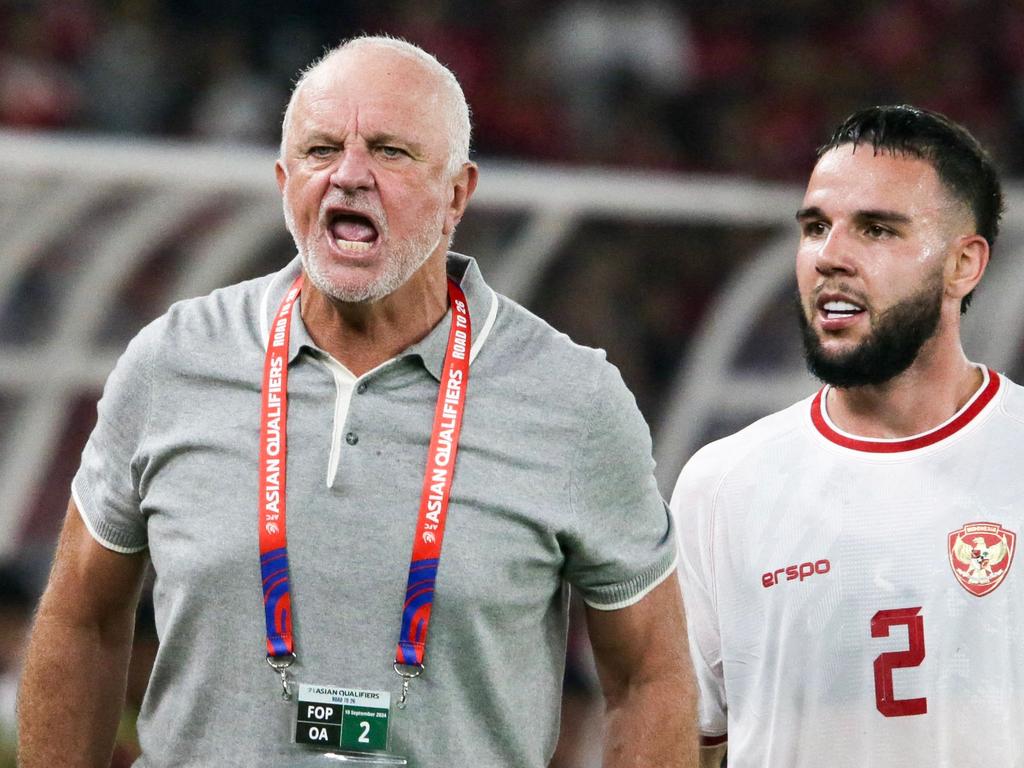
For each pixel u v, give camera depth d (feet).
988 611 26.66
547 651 25.21
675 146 102.58
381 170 23.72
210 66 100.37
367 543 23.63
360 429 24.13
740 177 102.22
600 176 63.10
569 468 24.49
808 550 27.76
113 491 25.20
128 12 100.12
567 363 25.11
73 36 98.17
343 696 23.45
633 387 67.00
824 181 27.55
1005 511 26.99
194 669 24.09
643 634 25.68
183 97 99.19
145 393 24.99
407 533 23.72
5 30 96.99
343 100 23.90
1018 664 26.45
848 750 27.12
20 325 59.98
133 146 59.36
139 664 44.45
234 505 23.99
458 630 23.76
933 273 27.14
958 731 26.43
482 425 24.44
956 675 26.55
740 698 28.37
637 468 25.21
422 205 23.99
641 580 25.36
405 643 23.53
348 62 24.31
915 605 26.94
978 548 26.86
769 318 62.90
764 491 28.48
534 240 62.69
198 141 98.37
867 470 27.81
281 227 61.21
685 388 62.95
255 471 24.09
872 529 27.45
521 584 24.21
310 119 24.04
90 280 60.18
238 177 59.93
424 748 23.70
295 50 103.30
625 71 103.30
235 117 99.14
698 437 62.80
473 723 24.17
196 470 24.31
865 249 27.04
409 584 23.62
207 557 23.86
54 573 26.09
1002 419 27.76
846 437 28.17
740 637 28.37
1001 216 28.43
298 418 24.34
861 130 27.61
